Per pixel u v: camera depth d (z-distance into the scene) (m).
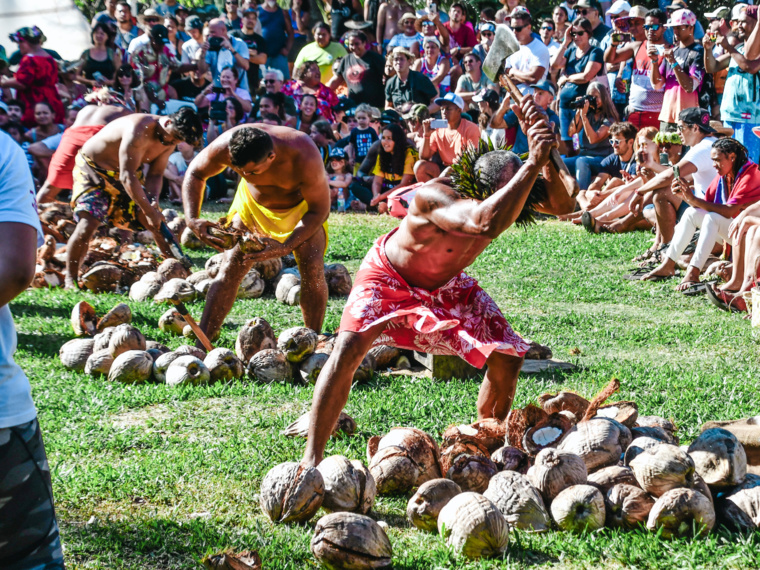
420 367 11.83
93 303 14.77
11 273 4.31
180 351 11.05
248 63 28.80
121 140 15.17
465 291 7.84
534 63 23.61
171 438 8.80
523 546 6.32
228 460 8.13
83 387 10.41
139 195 14.67
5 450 4.45
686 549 6.09
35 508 4.62
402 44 29.70
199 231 11.05
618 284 17.14
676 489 6.35
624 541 6.23
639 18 24.53
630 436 7.28
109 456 8.34
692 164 17.92
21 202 4.41
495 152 7.00
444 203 6.90
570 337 13.35
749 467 7.21
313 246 11.99
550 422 7.53
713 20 23.44
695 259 16.45
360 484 6.86
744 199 16.05
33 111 24.22
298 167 11.14
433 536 6.62
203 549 6.32
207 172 11.20
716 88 25.52
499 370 8.05
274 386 10.62
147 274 15.59
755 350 12.49
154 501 7.28
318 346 11.36
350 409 9.74
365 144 26.69
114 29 25.30
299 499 6.67
